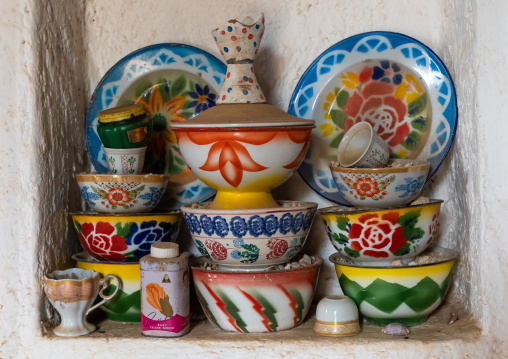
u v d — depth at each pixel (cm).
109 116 130
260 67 149
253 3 149
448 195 145
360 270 124
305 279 124
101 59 152
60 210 138
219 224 119
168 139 149
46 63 131
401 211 120
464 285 138
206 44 151
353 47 144
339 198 144
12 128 125
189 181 149
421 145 141
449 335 121
